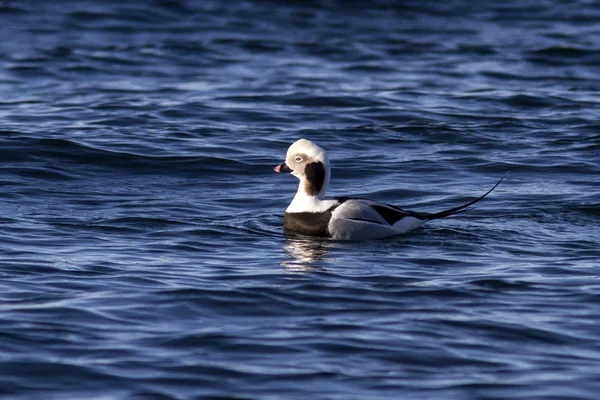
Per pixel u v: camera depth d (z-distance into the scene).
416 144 22.56
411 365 9.73
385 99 27.41
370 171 20.02
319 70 31.95
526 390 9.14
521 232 15.49
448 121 24.92
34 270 12.86
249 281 12.51
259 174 19.89
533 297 11.88
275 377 9.40
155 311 11.23
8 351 9.89
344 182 19.23
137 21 40.28
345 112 25.81
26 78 30.03
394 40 37.62
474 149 22.05
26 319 10.81
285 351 10.05
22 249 13.98
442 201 17.84
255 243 14.80
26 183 18.59
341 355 9.95
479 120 25.06
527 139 23.05
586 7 45.75
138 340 10.30
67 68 31.59
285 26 40.09
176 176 19.64
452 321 10.98
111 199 17.72
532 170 20.17
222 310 11.34
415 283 12.48
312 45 36.44
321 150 15.74
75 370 9.50
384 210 15.51
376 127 24.20
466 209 17.11
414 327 10.78
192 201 17.69
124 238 14.86
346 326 10.80
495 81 30.55
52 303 11.43
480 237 15.17
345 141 22.77
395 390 9.13
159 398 8.93
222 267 13.27
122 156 20.66
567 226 15.94
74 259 13.50
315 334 10.54
